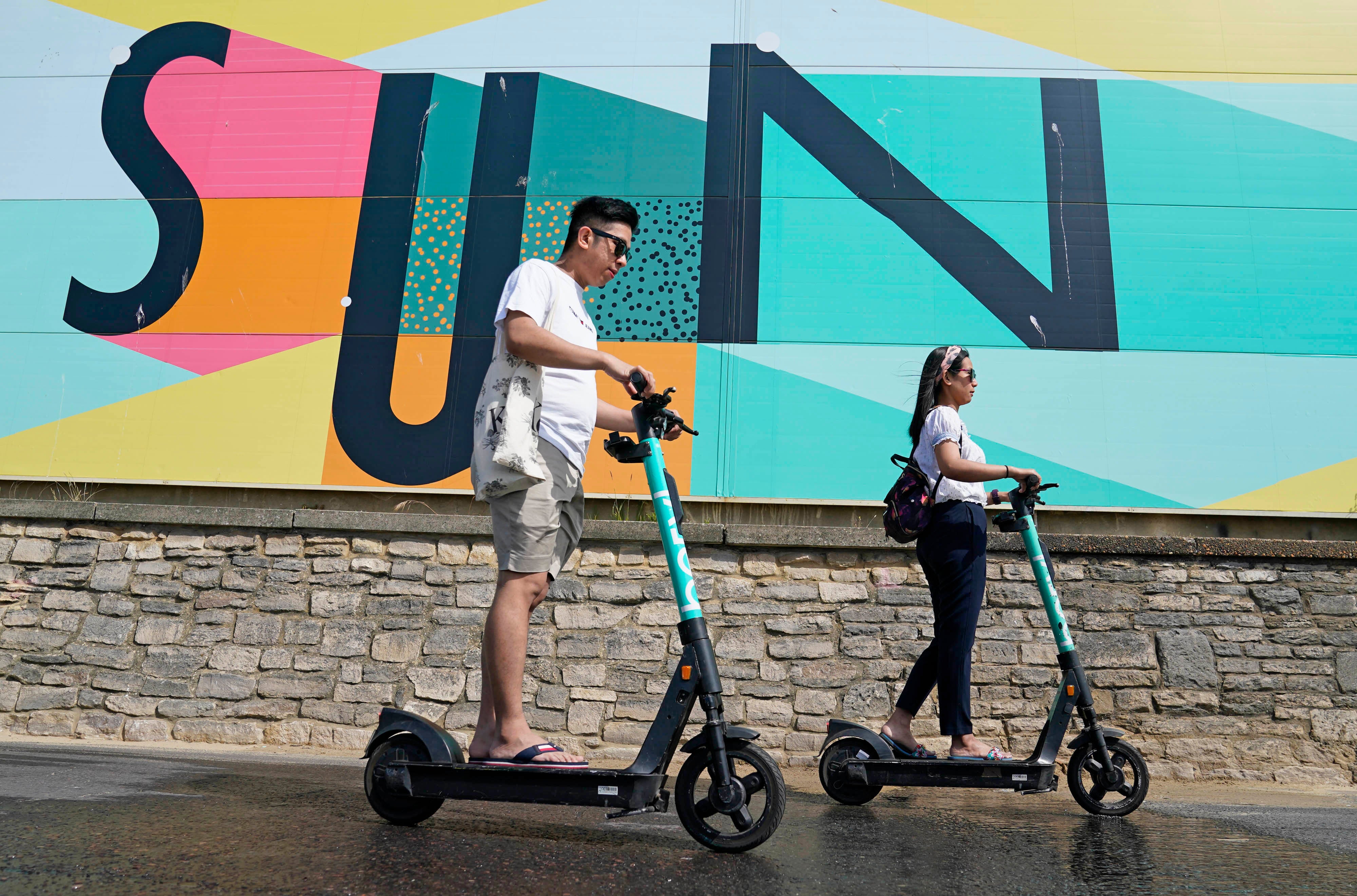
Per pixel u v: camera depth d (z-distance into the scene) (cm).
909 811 284
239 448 536
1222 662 446
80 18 611
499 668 204
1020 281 538
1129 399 518
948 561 293
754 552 471
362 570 474
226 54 600
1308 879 178
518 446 206
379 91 589
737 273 545
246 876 147
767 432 521
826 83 574
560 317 221
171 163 582
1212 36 568
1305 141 552
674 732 190
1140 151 554
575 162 570
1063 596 458
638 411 205
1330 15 567
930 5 582
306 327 551
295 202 571
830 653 454
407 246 562
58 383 549
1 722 458
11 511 487
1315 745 434
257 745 451
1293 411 513
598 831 211
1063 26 574
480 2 598
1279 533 498
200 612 472
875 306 538
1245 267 534
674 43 585
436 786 197
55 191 580
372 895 138
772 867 174
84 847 164
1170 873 182
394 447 532
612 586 465
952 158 558
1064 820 266
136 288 562
